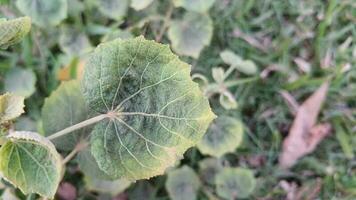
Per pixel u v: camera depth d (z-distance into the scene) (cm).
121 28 33
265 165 33
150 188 31
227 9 34
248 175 30
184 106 18
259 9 35
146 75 18
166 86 18
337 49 35
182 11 34
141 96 19
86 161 23
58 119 23
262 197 32
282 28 35
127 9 33
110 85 19
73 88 24
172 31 31
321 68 34
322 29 35
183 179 30
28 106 31
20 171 18
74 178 31
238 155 33
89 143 23
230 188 30
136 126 19
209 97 31
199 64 33
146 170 19
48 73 32
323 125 33
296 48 35
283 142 33
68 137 23
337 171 33
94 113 21
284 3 35
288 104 34
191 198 30
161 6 34
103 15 33
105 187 28
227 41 34
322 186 32
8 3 32
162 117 18
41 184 19
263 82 34
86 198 31
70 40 32
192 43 31
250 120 34
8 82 30
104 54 19
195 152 32
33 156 18
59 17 30
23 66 32
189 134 18
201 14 31
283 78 34
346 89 34
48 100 23
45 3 30
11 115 18
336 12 35
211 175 31
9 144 18
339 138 33
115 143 19
